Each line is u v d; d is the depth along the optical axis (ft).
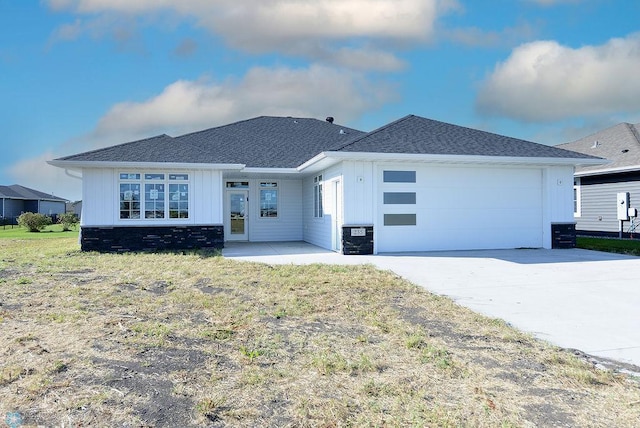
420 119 51.26
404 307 21.08
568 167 47.14
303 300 22.22
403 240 43.42
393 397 11.36
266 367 13.41
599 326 17.89
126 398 11.24
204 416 10.34
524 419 10.16
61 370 13.06
